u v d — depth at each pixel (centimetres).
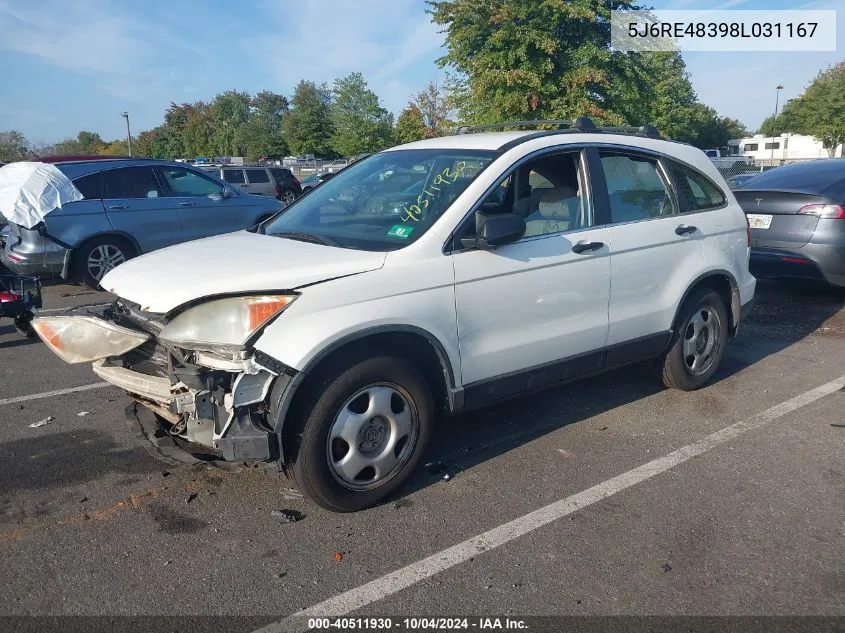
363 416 363
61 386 584
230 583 318
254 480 412
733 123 7338
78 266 936
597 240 453
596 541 349
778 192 811
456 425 491
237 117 7056
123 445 464
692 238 514
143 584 317
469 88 2072
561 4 1817
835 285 845
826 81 4284
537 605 302
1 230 927
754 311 823
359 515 374
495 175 413
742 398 540
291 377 336
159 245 991
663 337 506
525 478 414
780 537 351
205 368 337
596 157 470
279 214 490
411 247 378
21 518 373
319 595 310
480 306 397
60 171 916
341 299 349
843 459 436
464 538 353
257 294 337
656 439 466
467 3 1902
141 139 8250
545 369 438
